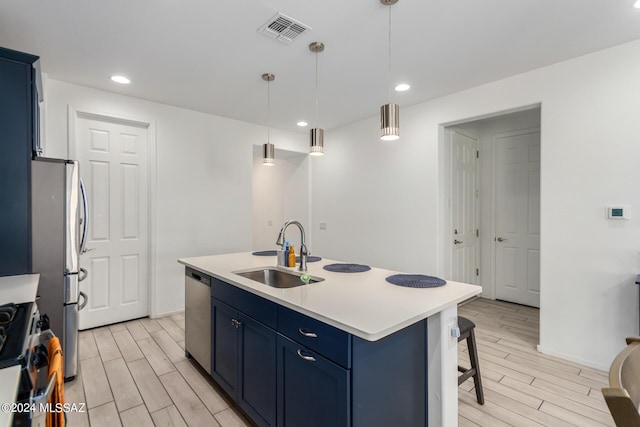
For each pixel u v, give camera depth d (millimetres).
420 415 1615
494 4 1918
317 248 5152
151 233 3633
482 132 4656
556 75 2713
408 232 3900
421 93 3416
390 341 1442
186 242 3885
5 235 2021
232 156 4305
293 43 2369
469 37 2295
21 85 2035
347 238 4668
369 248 4355
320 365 1386
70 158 3086
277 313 1657
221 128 4195
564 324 2693
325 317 1341
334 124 4633
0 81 1972
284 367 1610
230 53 2518
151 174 3621
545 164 2775
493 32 2229
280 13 2004
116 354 2775
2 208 2006
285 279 2379
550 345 2773
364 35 2260
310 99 3582
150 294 3650
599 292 2521
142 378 2396
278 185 5832
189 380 2377
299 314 1514
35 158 2150
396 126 1814
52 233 2221
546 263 2781
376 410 1376
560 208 2699
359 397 1300
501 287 4484
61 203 2254
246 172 4445
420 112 3744
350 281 1982
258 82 3094
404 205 3936
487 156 4613
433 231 3664
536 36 2289
